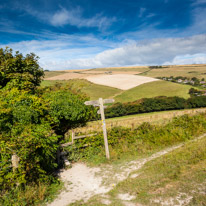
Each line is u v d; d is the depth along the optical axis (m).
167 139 11.13
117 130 11.82
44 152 7.01
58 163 9.28
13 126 6.78
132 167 8.23
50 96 9.41
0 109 6.73
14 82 9.74
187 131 11.98
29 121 7.23
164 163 7.61
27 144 6.39
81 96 10.89
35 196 6.08
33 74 11.67
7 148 6.13
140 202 4.93
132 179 6.74
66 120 9.59
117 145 10.98
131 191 5.77
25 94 8.24
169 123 13.39
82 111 9.33
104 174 7.92
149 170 7.25
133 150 10.35
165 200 4.80
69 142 10.10
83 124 10.95
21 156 6.21
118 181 7.07
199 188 5.02
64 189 6.88
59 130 10.39
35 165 6.72
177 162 7.39
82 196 6.25
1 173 5.89
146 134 11.80
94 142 10.70
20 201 5.72
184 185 5.31
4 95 8.02
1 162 5.97
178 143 10.77
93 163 9.27
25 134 6.61
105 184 6.98
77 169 8.80
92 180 7.46
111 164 8.96
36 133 6.80
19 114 7.03
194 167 6.43
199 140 10.13
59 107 8.73
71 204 5.66
